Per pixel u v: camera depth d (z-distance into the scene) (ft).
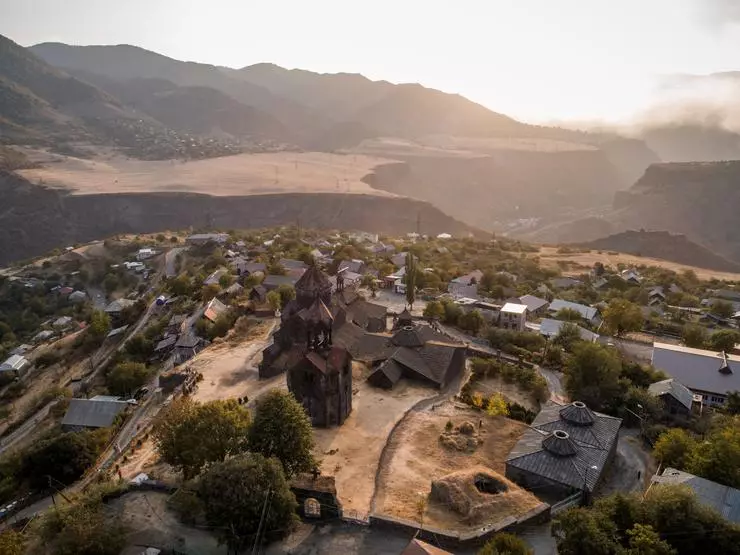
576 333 376.27
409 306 442.91
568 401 284.00
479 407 261.24
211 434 181.37
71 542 148.77
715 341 383.04
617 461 231.30
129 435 254.68
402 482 197.77
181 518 167.43
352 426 239.71
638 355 376.48
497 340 363.35
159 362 396.78
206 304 442.91
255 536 154.10
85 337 524.93
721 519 158.40
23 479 231.09
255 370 301.22
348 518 170.09
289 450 178.19
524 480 200.34
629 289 585.63
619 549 143.64
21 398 437.99
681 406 276.00
